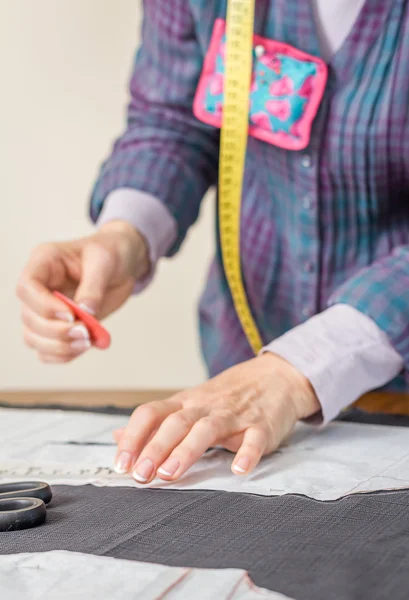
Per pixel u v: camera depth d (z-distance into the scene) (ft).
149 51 4.31
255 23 3.67
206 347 4.92
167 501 2.25
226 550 1.80
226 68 3.71
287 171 3.83
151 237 3.91
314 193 3.79
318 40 3.56
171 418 2.59
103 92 8.14
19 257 8.43
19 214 8.37
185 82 4.15
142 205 3.95
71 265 3.44
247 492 2.30
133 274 3.81
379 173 3.62
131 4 7.97
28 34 8.05
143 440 2.62
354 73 3.49
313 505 2.14
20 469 2.70
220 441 2.64
